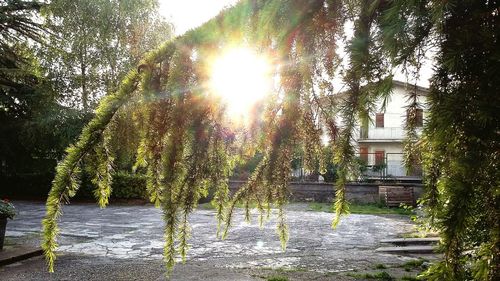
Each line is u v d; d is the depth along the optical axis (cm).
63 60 1652
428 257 659
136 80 120
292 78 125
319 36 118
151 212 1355
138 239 837
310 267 602
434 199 98
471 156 83
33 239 797
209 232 912
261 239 827
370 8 99
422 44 92
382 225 1069
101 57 1659
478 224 87
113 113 117
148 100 120
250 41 120
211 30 120
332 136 124
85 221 1112
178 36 124
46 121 1480
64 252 703
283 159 145
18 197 1755
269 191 155
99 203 121
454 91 89
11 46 1609
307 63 121
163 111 122
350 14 108
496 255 80
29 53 1633
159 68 122
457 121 85
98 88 1645
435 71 93
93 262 629
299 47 120
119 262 629
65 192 111
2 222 668
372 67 97
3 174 1805
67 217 1201
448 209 83
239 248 740
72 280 529
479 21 85
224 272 570
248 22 118
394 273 564
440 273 84
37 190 1748
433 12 84
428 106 94
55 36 1622
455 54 85
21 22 1516
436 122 88
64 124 1446
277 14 116
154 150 124
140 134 121
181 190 128
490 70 84
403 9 89
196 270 581
